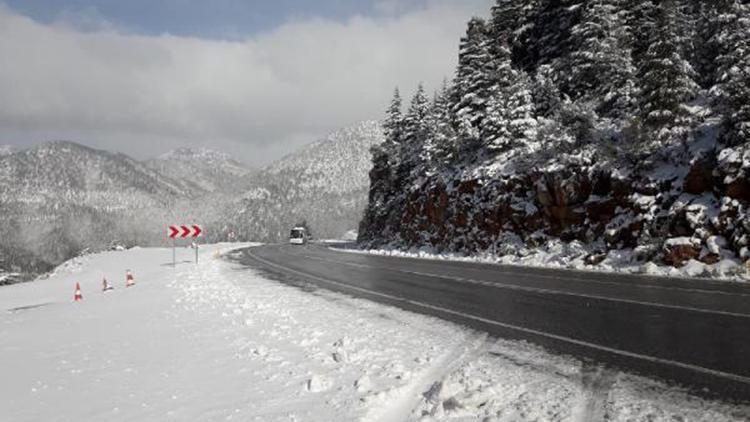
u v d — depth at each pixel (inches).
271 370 263.1
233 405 211.6
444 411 198.7
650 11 1230.9
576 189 957.8
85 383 250.1
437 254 1338.6
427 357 284.2
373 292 597.0
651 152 845.2
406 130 2178.9
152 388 238.2
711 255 671.8
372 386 233.3
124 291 692.1
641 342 301.1
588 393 216.5
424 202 1558.8
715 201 711.7
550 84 1362.0
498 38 1540.4
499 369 259.0
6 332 409.1
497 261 1048.8
